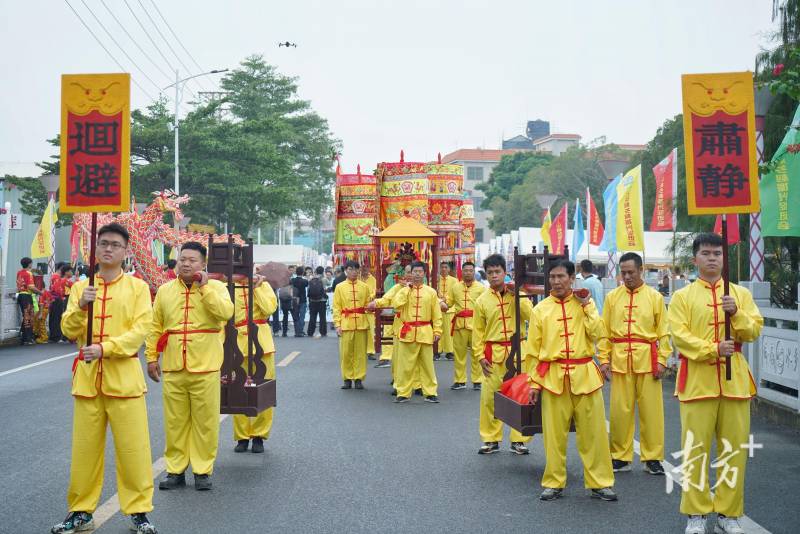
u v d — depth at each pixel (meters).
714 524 6.51
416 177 18.73
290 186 43.59
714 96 6.64
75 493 6.21
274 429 10.34
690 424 6.24
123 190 6.45
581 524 6.43
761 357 11.76
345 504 6.99
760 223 13.02
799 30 14.17
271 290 9.74
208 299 7.42
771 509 6.80
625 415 8.43
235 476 7.95
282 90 58.09
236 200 40.94
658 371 8.29
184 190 41.06
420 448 9.24
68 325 6.22
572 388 7.13
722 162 6.62
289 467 8.32
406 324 12.70
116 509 6.80
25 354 18.64
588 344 7.26
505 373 8.81
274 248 44.44
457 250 19.83
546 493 7.14
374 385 14.61
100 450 6.25
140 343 6.26
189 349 7.51
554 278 7.32
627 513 6.74
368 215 20.48
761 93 12.62
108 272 6.36
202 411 7.50
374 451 9.07
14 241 31.50
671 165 16.41
